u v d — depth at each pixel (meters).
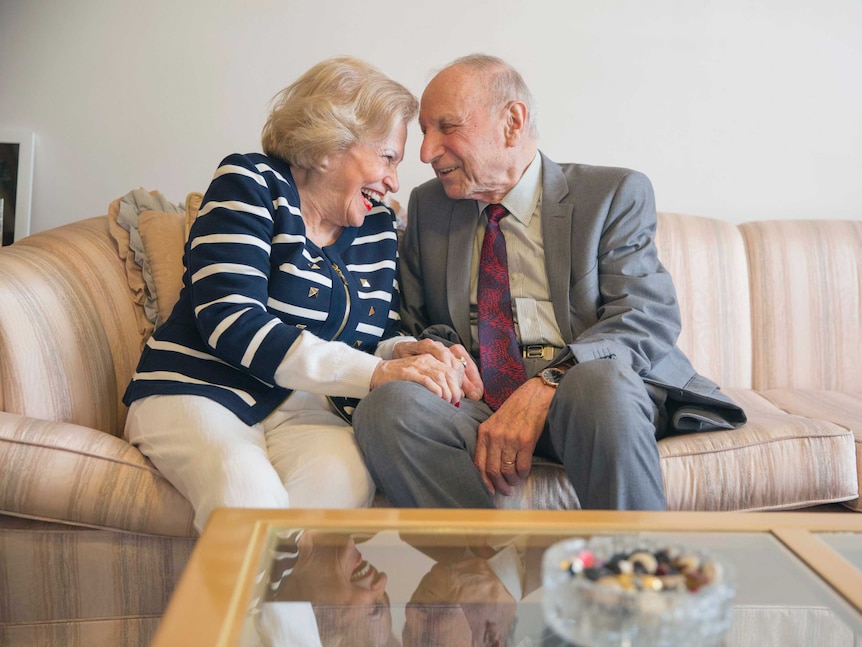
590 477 1.49
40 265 1.75
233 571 0.93
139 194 2.13
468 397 1.75
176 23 2.52
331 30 2.56
